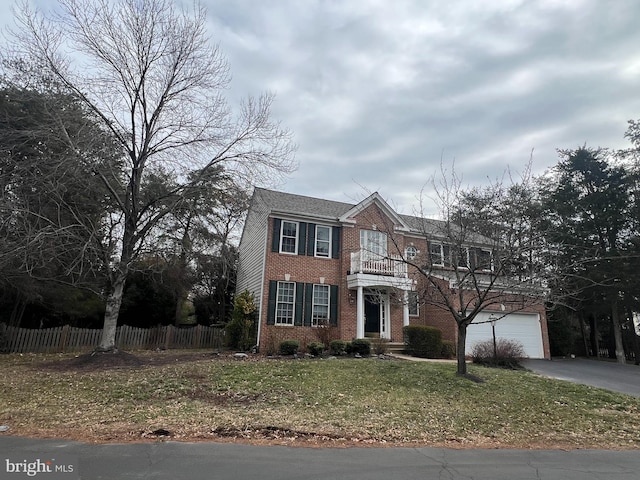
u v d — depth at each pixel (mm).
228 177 15648
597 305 24828
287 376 12312
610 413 10344
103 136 13812
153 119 15359
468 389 11539
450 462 6082
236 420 7867
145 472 4996
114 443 6184
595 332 27188
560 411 10180
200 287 27297
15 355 16469
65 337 18562
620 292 23656
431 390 11320
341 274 20359
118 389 10203
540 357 21859
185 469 5160
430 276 13992
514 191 15359
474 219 14414
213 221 18219
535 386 12531
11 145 14281
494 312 21047
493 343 17203
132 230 15125
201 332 21703
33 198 13883
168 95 15445
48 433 6672
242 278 24453
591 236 25828
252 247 22406
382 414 8953
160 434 6773
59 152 14516
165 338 20828
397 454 6367
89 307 22156
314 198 23719
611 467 6207
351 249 19016
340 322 19719
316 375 12562
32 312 21328
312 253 20125
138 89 15008
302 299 19375
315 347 17297
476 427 8453
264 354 17500
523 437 8008
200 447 6156
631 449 7547
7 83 14750
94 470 5016
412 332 19047
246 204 16766
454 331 20000
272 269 19203
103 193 16250
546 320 23047
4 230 13242
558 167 27719
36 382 10789
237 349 18609
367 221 21391
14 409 8188
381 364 14555
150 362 14320
